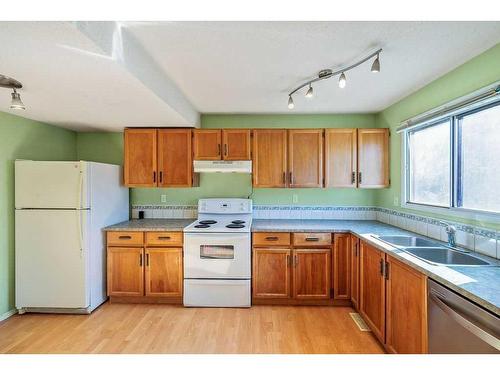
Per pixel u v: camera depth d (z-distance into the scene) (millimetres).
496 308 1099
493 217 1780
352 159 3207
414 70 2150
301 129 3225
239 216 3459
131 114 2691
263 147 3244
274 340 2289
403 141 2861
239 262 2902
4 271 2633
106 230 2955
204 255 2924
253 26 1535
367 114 3506
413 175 2814
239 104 3092
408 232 2676
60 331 2428
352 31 1592
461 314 1271
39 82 1814
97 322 2584
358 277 2691
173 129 3266
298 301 2963
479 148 1980
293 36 1642
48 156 3143
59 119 2910
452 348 1347
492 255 1793
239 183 3584
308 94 2320
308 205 3568
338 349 2166
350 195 3541
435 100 2346
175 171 3262
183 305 2943
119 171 3314
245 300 2902
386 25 1530
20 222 2689
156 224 3184
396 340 1922
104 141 3611
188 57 1921
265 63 2014
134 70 1700
